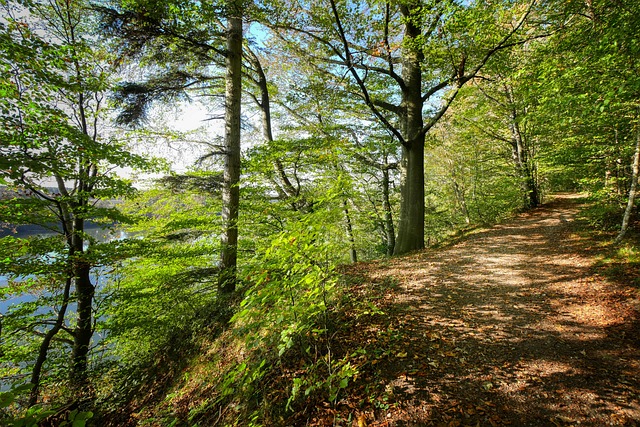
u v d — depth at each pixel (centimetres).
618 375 333
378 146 1409
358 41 872
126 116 829
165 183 889
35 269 632
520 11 707
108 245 731
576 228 984
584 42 596
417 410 308
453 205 2100
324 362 370
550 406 302
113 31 709
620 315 438
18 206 594
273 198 1060
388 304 546
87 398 661
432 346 409
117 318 862
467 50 753
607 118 670
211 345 609
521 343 407
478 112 1257
